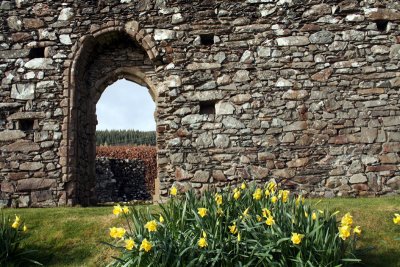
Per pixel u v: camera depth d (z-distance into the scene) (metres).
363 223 6.92
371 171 9.51
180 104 9.84
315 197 9.44
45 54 10.06
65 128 9.80
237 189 6.09
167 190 9.62
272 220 5.09
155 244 5.04
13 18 10.20
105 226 7.32
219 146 9.66
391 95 9.70
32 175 9.71
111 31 10.09
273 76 9.81
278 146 9.62
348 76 9.78
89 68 10.74
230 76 9.85
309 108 9.70
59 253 6.64
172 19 10.08
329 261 4.95
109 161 18.55
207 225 5.36
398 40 9.88
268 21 9.98
